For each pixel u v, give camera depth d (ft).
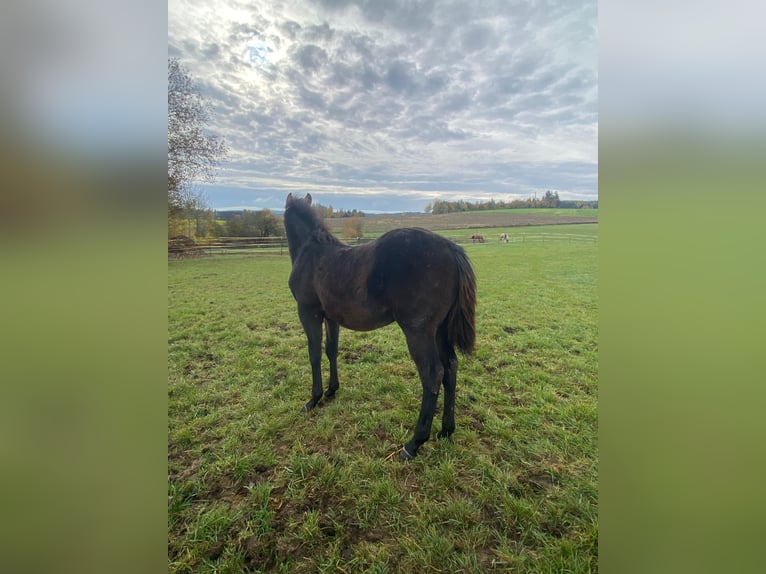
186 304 22.54
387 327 17.49
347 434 8.58
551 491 6.67
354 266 8.54
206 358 13.78
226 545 5.79
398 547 5.71
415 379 11.60
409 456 7.67
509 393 10.55
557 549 5.56
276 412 9.58
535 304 21.53
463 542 5.74
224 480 7.20
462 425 8.84
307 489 6.87
